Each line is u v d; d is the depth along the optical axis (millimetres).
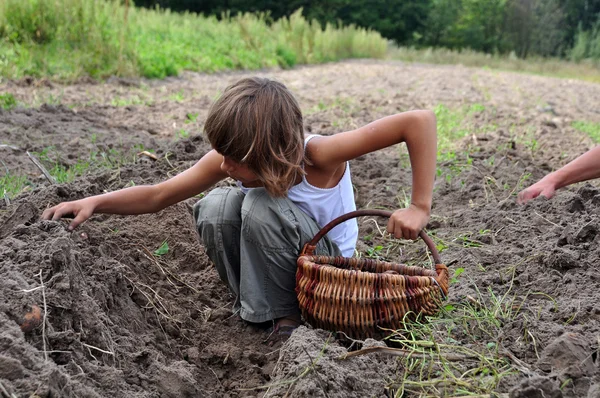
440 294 3039
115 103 8688
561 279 3436
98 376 2465
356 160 5984
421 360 2791
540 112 10727
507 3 38719
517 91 14438
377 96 11617
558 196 4582
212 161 3217
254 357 3092
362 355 2748
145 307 3217
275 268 3139
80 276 2855
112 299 3000
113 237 3691
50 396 2109
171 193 3248
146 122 7617
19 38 11266
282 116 2867
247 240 3125
